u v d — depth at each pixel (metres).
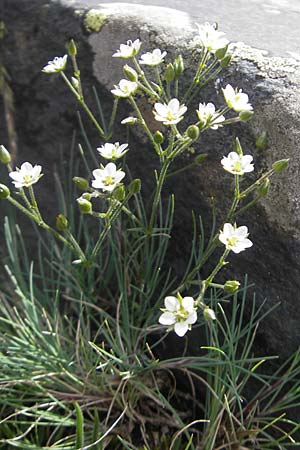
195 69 0.30
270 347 0.28
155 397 0.29
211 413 0.28
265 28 0.32
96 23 0.33
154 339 0.32
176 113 0.26
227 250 0.25
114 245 0.31
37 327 0.31
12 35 0.36
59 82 0.35
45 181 0.37
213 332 0.29
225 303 0.29
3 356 0.30
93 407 0.30
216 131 0.29
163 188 0.31
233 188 0.28
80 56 0.34
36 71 0.36
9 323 0.32
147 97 0.31
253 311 0.27
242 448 0.28
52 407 0.29
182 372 0.31
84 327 0.31
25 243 0.37
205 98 0.29
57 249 0.34
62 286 0.35
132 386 0.30
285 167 0.25
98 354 0.31
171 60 0.31
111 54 0.33
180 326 0.24
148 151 0.31
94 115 0.34
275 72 0.28
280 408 0.27
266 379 0.28
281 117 0.27
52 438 0.30
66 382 0.30
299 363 0.27
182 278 0.31
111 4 0.34
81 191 0.35
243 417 0.29
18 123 0.37
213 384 0.30
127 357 0.29
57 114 0.35
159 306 0.31
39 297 0.34
